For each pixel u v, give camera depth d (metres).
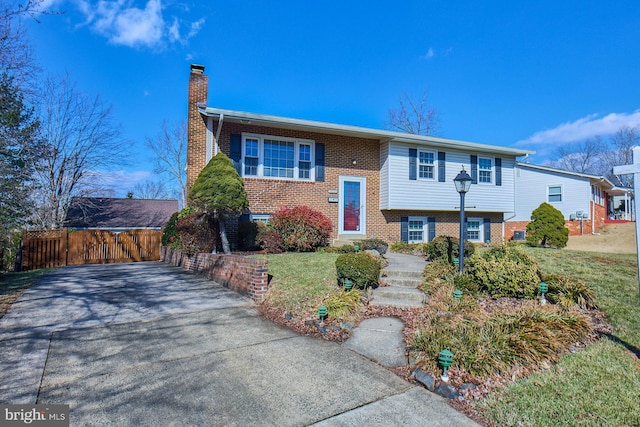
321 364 4.11
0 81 9.54
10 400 3.22
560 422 2.93
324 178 13.30
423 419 3.02
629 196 29.47
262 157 12.45
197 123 11.76
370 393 3.45
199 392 3.41
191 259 10.83
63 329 5.20
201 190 9.98
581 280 6.98
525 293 6.08
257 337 4.97
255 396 3.35
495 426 2.92
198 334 5.06
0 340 4.72
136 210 25.88
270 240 10.88
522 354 3.93
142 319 5.73
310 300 6.19
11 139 9.85
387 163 13.87
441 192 14.62
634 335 4.68
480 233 16.11
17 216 10.50
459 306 5.53
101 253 14.16
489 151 15.54
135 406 3.14
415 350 4.27
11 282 8.92
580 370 3.81
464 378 3.63
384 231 14.23
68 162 21.39
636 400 3.21
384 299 6.43
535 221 15.87
